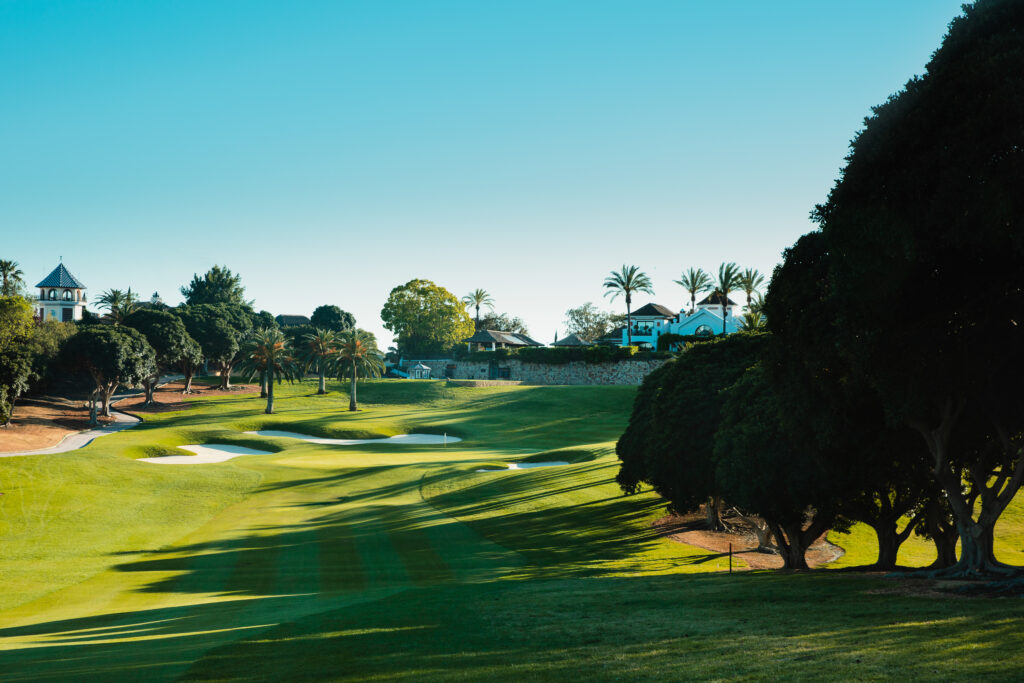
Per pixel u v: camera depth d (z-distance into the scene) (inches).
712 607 636.1
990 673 359.9
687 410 1336.1
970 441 764.0
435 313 6368.1
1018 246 541.0
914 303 625.3
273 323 6481.3
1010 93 556.4
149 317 4478.3
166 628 725.3
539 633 556.1
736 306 5319.9
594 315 7657.5
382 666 464.1
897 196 628.1
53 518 1551.4
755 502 987.3
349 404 4392.2
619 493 1888.5
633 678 395.2
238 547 1325.0
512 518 1631.4
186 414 4020.7
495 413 3959.2
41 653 597.6
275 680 437.7
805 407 807.7
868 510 1010.1
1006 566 730.2
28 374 2913.4
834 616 548.1
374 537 1419.8
